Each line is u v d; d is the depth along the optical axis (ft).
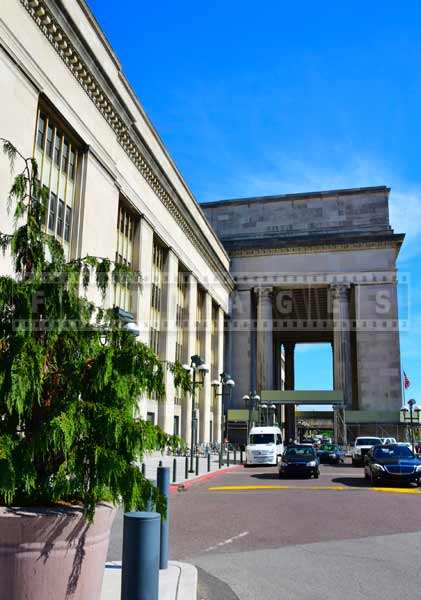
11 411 16.85
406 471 69.82
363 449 116.67
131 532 15.89
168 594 20.99
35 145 70.28
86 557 16.16
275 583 24.75
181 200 130.72
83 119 83.05
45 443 15.98
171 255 128.67
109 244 91.20
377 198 204.74
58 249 20.93
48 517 15.19
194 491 64.08
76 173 83.71
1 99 61.41
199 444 152.66
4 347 17.49
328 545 33.27
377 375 184.55
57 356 19.31
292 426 260.42
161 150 123.34
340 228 205.16
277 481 77.71
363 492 63.36
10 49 63.41
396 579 25.66
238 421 181.98
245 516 44.86
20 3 65.98
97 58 82.84
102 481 16.31
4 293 17.76
